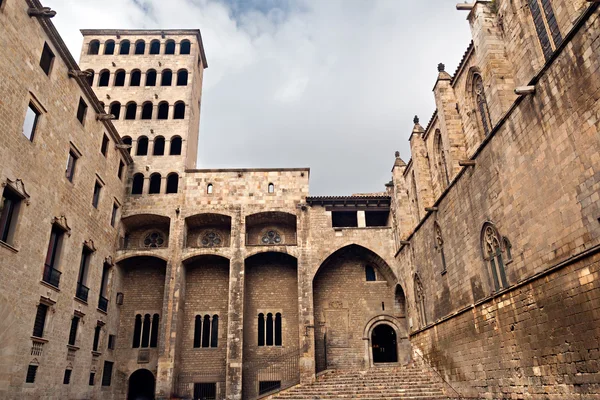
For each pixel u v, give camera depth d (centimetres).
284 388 3266
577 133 1545
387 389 2830
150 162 4150
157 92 4453
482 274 2222
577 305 1511
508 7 2245
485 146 2183
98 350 3397
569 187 1585
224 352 3744
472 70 2638
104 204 3503
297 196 4059
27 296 2388
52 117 2683
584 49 1510
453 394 2503
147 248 3819
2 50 2202
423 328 3038
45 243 2580
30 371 2433
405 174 3906
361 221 4088
